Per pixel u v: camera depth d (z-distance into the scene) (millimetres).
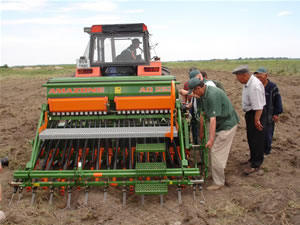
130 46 7184
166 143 5469
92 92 5148
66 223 4023
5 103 13539
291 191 4641
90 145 5480
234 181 5188
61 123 5578
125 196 4504
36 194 4695
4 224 3949
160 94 5152
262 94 5148
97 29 7066
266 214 4102
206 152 5035
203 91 4734
